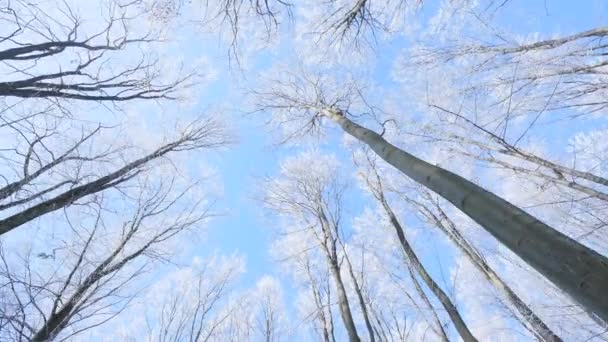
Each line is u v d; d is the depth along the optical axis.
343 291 7.26
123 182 7.13
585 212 5.64
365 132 5.09
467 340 5.76
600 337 5.62
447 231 8.47
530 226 1.91
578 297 1.59
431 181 2.96
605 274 1.50
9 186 5.00
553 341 5.66
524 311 6.21
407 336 8.01
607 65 5.38
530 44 5.83
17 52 5.56
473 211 2.35
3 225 4.96
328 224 8.96
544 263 1.76
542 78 5.70
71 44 6.21
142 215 6.95
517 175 6.89
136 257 6.56
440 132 7.17
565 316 6.19
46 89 5.80
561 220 5.80
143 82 7.40
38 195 5.43
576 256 1.63
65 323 4.79
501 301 7.66
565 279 1.64
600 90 5.69
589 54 5.30
